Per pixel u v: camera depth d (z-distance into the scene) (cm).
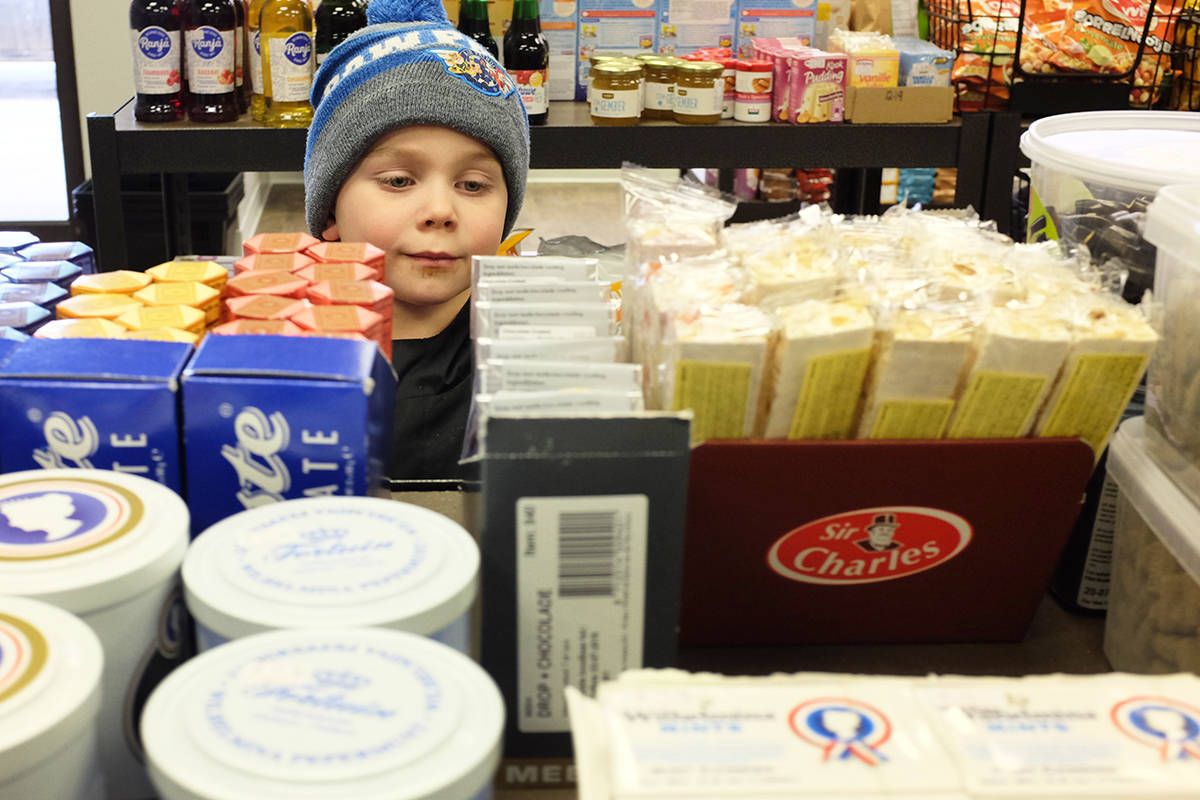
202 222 433
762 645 88
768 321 78
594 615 69
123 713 64
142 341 81
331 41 251
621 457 66
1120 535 95
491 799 56
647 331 85
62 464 76
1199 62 265
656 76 272
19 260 130
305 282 97
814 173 360
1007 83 272
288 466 76
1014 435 82
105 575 62
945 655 89
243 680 56
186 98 256
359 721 54
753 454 79
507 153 164
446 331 160
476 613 72
